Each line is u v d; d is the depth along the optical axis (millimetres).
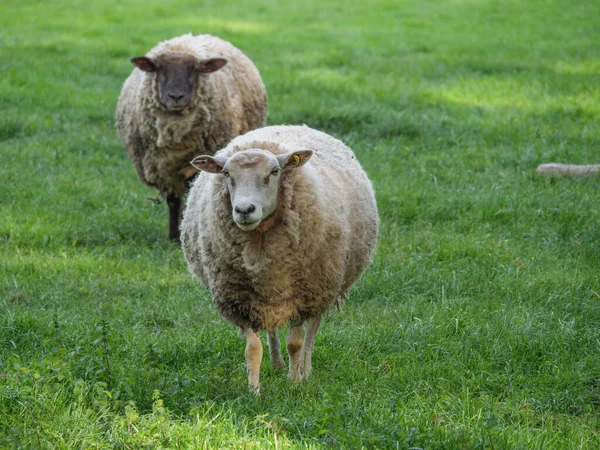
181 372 9312
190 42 15781
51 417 7742
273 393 8805
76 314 11398
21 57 29266
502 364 9789
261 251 8672
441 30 38438
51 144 20422
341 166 9812
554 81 27062
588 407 8633
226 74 15445
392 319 11266
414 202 15930
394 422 7855
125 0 45906
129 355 9906
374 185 16938
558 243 13992
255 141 8945
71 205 16359
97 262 13594
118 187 17656
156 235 15391
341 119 22250
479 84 27203
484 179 17672
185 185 15031
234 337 10508
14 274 12984
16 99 23969
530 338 10203
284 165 8617
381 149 20000
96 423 7617
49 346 10016
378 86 27016
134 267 13562
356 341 10445
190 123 14500
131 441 7344
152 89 14570
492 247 13781
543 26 38719
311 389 8859
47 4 43750
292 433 7730
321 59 31500
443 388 9031
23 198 16516
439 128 21828
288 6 45719
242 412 8156
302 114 22500
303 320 9211
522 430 7855
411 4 46000
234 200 8312
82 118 22984
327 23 40625
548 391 8984
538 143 20172
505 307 11266
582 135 20750
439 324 10789
